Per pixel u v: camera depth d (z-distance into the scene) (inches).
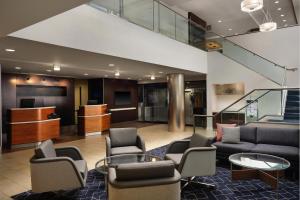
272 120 242.4
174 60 309.1
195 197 134.6
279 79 332.2
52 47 177.3
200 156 139.4
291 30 335.6
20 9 99.4
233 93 396.8
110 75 428.1
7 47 176.7
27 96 396.5
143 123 504.1
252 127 207.2
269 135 195.8
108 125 391.9
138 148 189.9
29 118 273.6
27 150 253.8
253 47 364.2
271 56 350.0
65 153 155.3
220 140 212.8
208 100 395.9
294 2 365.7
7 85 362.0
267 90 273.4
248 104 283.4
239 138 203.9
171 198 95.4
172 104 388.2
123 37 228.4
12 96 368.2
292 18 464.4
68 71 356.8
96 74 408.2
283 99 266.7
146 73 392.2
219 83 385.1
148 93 543.8
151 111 536.7
